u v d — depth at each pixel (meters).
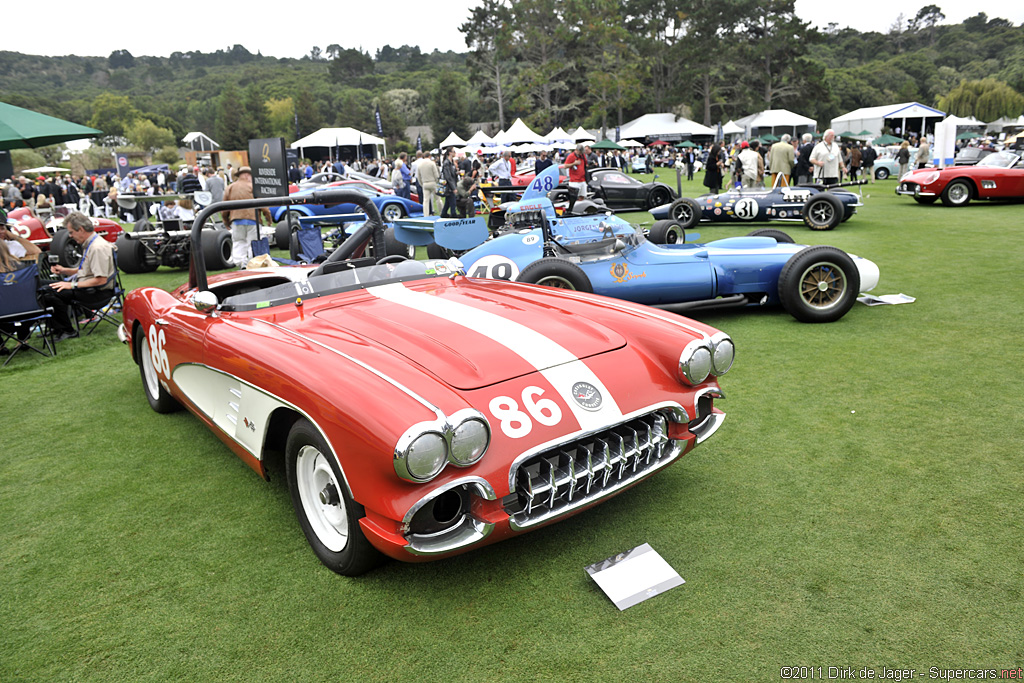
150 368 4.28
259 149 9.45
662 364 2.65
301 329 2.81
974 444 3.23
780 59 70.88
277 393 2.45
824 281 5.45
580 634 2.12
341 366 2.31
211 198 10.83
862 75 103.50
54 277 6.85
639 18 72.00
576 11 67.50
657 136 56.19
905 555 2.40
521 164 36.03
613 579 2.35
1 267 5.59
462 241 6.25
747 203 11.59
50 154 60.62
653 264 5.57
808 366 4.50
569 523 2.75
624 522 2.72
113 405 4.55
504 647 2.08
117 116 117.19
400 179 16.83
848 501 2.79
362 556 2.34
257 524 2.91
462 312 2.93
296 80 150.38
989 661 1.91
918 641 2.00
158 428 4.11
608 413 2.38
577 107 72.00
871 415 3.65
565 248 5.56
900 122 46.56
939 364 4.41
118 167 30.66
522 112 71.94
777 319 5.77
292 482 2.62
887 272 7.45
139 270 10.09
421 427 1.95
